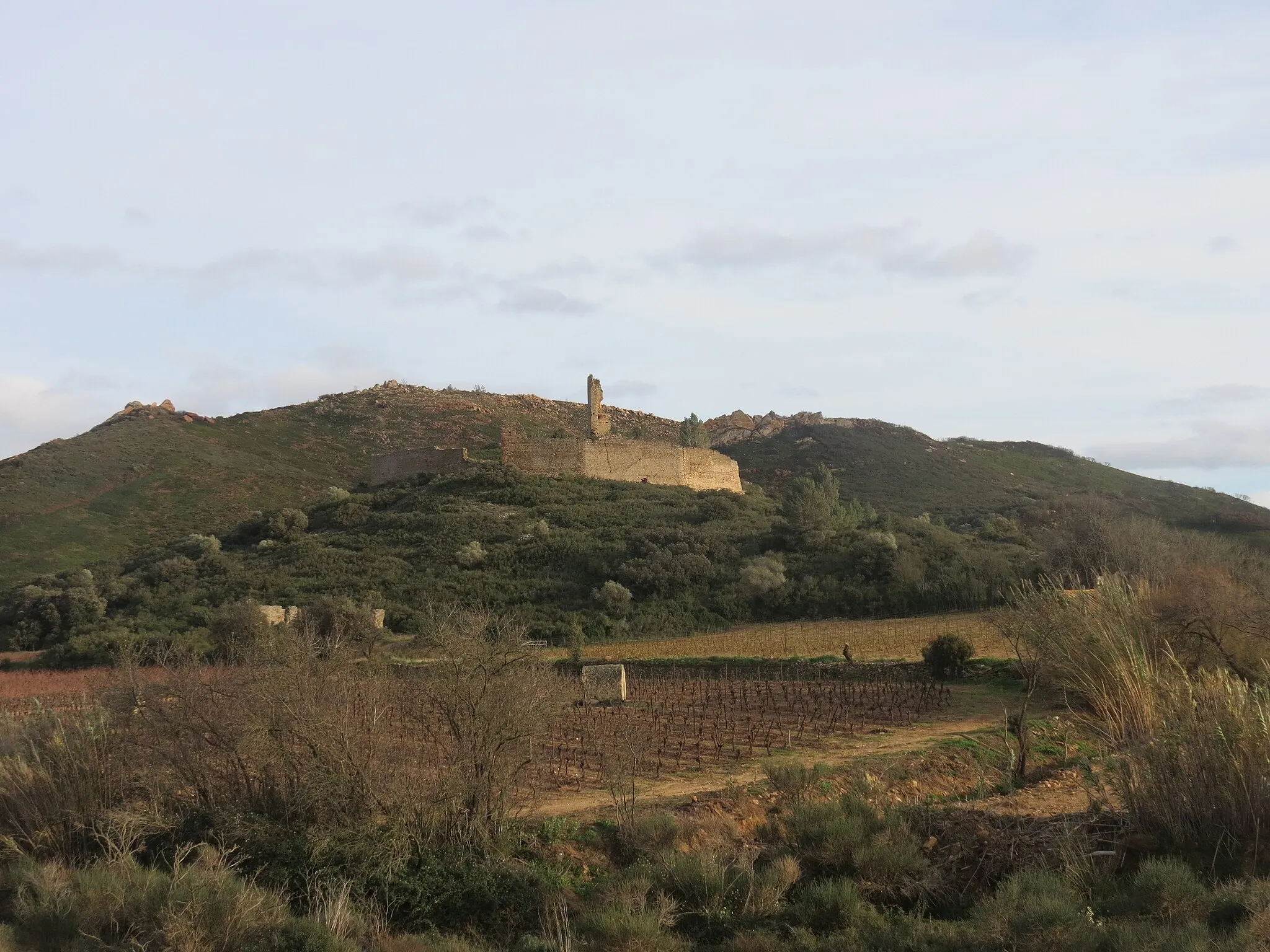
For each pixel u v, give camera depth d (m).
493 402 146.62
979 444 151.62
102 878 13.23
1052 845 13.46
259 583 53.56
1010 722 22.56
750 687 31.41
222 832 14.39
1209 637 21.39
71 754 15.73
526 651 15.80
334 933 12.02
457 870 13.78
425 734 16.38
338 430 124.06
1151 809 13.73
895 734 22.31
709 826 14.80
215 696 15.93
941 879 13.08
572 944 11.67
